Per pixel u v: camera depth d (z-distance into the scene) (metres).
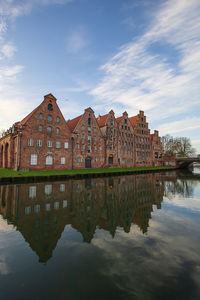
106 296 4.02
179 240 7.00
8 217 9.47
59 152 38.47
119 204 12.61
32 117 34.62
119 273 4.89
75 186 19.73
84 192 16.38
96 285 4.41
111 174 33.62
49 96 37.66
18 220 9.07
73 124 46.53
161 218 9.75
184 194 16.61
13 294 4.09
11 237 7.17
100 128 52.19
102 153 47.84
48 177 24.88
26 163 33.16
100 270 5.02
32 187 18.72
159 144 68.69
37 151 34.84
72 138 41.06
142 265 5.28
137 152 59.44
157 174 40.12
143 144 61.81
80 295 4.07
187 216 10.11
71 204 12.20
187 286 4.38
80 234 7.57
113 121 52.44
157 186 21.41
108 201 13.34
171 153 86.50
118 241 6.90
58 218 9.47
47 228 8.12
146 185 21.95
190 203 13.19
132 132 58.25
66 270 5.04
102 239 7.09
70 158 40.41
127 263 5.37
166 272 4.93
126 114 57.25
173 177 33.50
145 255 5.84
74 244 6.61
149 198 14.66
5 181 21.64
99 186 20.17
